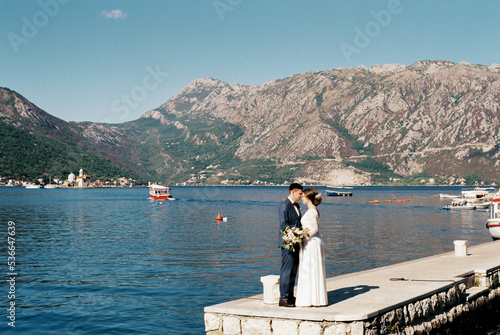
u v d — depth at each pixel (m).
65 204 146.75
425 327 13.02
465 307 15.48
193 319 20.11
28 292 25.44
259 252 41.66
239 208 127.88
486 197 130.38
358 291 13.84
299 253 12.24
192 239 53.03
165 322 19.70
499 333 15.97
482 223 76.50
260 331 11.59
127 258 37.97
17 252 41.94
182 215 98.62
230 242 49.88
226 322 12.00
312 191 12.52
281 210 12.35
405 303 12.45
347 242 49.59
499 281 18.64
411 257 38.47
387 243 48.78
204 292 25.06
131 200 183.38
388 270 17.98
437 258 21.34
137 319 20.16
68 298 23.98
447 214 100.06
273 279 12.54
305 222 12.17
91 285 27.09
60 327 19.20
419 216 93.94
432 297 13.78
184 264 34.69
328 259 37.34
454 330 14.47
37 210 114.50
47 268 33.19
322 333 10.95
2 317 20.64
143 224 75.56
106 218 89.56
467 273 16.94
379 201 173.50
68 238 54.22
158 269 32.50
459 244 22.02
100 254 40.53
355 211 111.94
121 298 23.86
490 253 22.97
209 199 197.50
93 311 21.47
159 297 24.00
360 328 10.77
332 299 12.82
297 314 11.19
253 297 13.59
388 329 11.65
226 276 29.72
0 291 25.70
